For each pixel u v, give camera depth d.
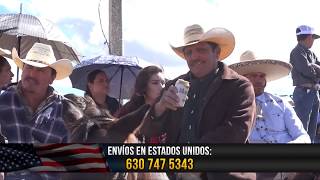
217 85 2.71
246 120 2.68
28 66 2.80
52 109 2.70
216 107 2.68
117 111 2.76
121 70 2.96
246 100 2.71
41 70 2.80
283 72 3.16
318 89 3.23
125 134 2.63
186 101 2.70
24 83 2.76
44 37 3.17
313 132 3.27
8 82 2.89
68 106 2.69
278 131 3.00
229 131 2.65
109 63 2.93
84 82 3.03
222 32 2.78
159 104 2.68
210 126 2.66
